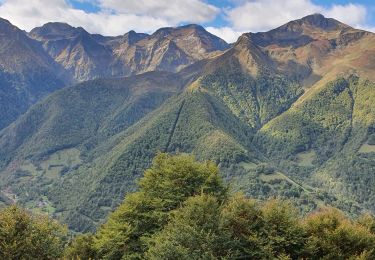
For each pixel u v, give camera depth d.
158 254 45.84
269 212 50.56
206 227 48.06
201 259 44.75
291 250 49.72
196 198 51.22
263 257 47.47
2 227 51.62
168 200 58.91
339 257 48.84
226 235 47.06
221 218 48.81
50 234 55.12
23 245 50.34
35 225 53.88
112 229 58.50
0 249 49.75
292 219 51.03
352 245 50.25
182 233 46.84
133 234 58.12
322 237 51.19
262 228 49.81
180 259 44.56
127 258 54.97
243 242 48.84
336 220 53.69
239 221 49.66
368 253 47.41
